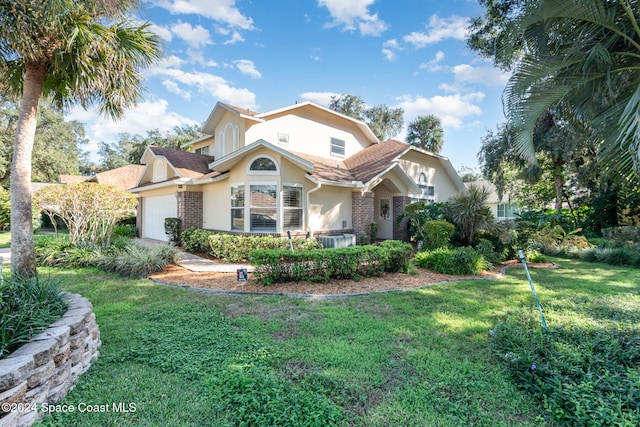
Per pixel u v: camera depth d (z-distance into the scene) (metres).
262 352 4.24
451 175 21.69
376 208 18.14
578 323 5.20
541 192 21.95
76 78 6.74
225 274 9.24
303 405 3.08
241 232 12.57
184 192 14.61
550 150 17.08
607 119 5.83
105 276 8.96
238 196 12.85
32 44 6.11
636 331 4.55
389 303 6.58
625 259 11.62
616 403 2.89
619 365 3.50
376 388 3.52
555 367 3.43
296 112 16.09
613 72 5.90
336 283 8.15
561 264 11.88
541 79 6.22
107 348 4.38
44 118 33.34
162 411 3.06
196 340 4.62
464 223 12.00
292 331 5.08
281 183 12.30
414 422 2.96
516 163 19.12
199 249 13.36
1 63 6.54
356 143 19.50
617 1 5.37
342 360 4.08
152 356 4.15
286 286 7.80
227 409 3.08
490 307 6.36
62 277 8.68
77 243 10.85
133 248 10.12
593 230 16.83
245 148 11.96
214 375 3.67
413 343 4.66
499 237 11.74
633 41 5.52
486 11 14.00
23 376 2.71
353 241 13.68
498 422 2.96
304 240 11.80
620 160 5.62
